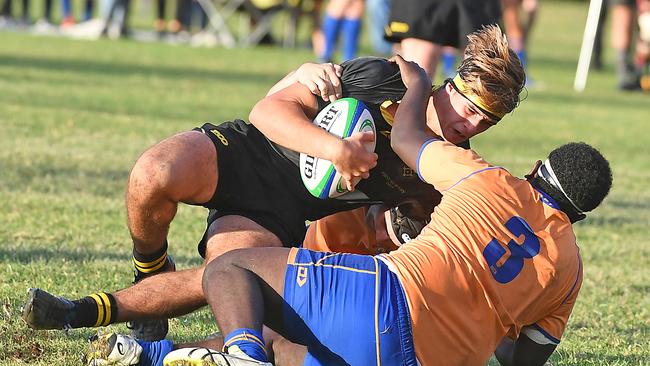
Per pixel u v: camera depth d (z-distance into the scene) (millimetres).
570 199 13500
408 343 12484
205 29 77938
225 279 12797
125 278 19500
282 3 72812
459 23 31500
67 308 13461
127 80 51312
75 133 35719
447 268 12773
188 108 43438
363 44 77188
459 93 14297
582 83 63875
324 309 12539
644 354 17219
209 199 14867
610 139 44312
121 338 13125
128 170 30312
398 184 15352
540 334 13812
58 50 61844
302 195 15195
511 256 13078
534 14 63500
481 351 12961
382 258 12922
